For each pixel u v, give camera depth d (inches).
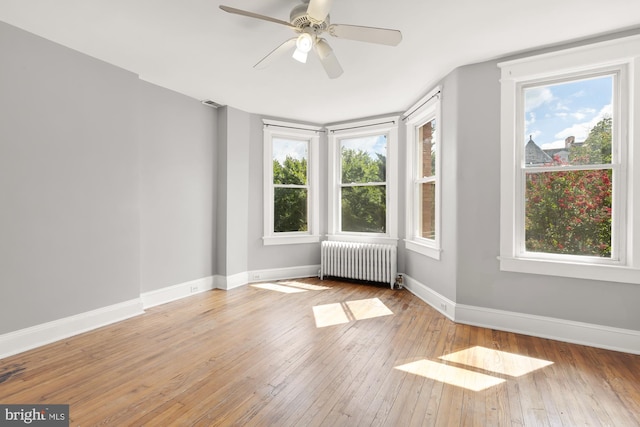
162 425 62.4
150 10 82.7
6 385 75.8
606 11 81.7
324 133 191.6
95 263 110.4
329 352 92.9
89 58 107.9
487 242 111.2
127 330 109.0
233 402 69.5
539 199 105.1
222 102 155.6
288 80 127.9
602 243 96.8
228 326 112.7
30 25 90.0
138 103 123.2
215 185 162.7
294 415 65.2
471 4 79.1
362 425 62.3
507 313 108.3
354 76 123.9
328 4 64.9
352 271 171.8
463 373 81.1
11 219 90.5
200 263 155.5
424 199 152.3
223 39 97.3
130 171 121.0
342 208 190.1
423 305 136.1
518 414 65.3
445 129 124.7
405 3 78.9
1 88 88.4
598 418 64.1
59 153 100.7
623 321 93.0
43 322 97.5
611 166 94.3
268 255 179.9
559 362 86.6
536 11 81.8
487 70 110.4
